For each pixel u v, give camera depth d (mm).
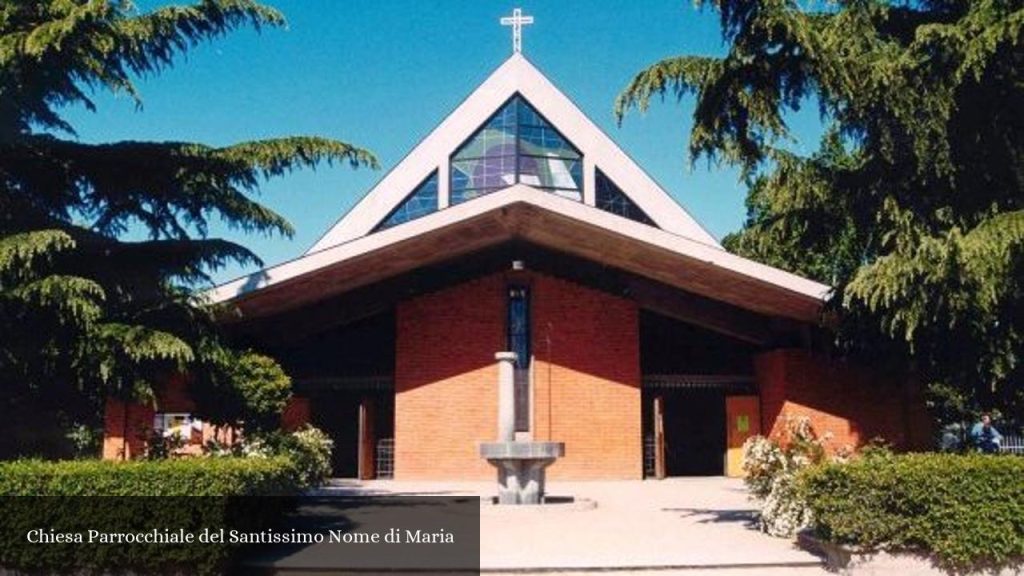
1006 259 9289
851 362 18422
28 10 10984
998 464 9031
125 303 11766
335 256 18734
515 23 27484
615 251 20891
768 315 21938
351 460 24312
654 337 23891
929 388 18766
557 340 22578
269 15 11727
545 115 26938
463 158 26875
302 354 23156
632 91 11156
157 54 11695
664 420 25781
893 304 10758
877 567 9102
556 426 22219
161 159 12039
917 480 9055
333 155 12445
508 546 10742
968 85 10453
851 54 10398
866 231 12094
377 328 23344
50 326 10867
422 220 19078
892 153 10883
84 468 8672
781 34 10344
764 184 12242
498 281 22734
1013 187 10719
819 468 9648
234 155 12109
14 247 9875
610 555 9969
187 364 12172
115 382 11508
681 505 16047
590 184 26641
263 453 15188
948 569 9000
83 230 11773
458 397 22344
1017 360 10844
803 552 10156
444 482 21797
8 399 11352
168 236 12617
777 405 21609
